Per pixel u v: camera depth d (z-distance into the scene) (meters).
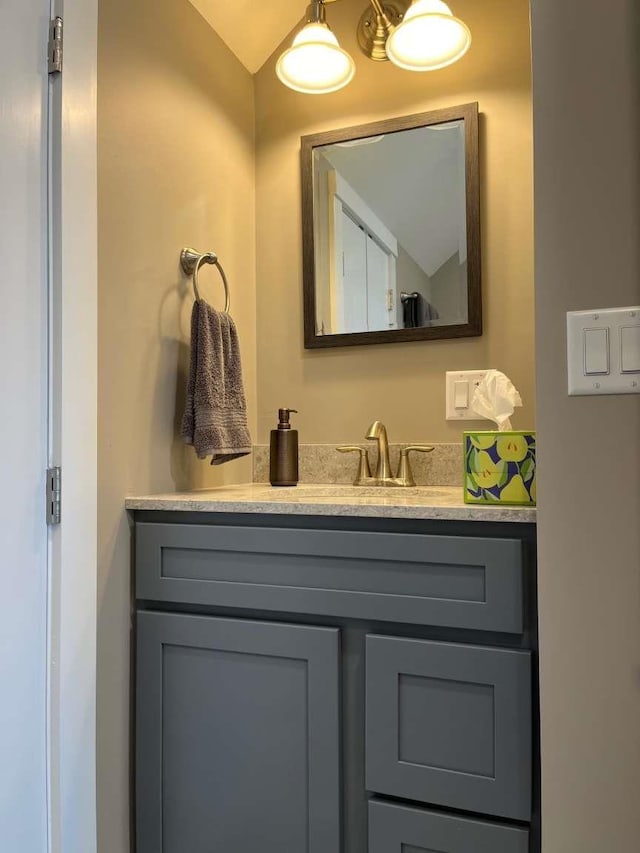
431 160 1.62
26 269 1.06
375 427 1.56
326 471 1.69
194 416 1.37
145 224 1.34
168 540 1.22
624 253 0.85
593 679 0.85
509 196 1.55
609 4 0.87
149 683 1.22
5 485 1.02
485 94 1.58
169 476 1.40
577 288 0.87
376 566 1.07
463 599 1.02
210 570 1.19
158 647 1.22
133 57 1.31
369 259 1.67
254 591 1.15
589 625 0.86
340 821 1.08
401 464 1.55
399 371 1.64
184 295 1.47
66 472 1.11
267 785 1.13
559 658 0.87
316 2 1.50
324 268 1.71
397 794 1.04
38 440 1.08
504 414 1.19
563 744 0.86
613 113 0.86
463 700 1.01
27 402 1.06
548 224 0.89
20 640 1.04
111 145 1.24
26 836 1.04
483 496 1.06
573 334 0.87
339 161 1.71
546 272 0.89
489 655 0.99
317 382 1.72
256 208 1.80
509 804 0.97
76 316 1.13
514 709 0.97
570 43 0.88
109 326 1.22
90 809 1.13
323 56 1.52
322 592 1.10
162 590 1.22
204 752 1.18
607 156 0.86
